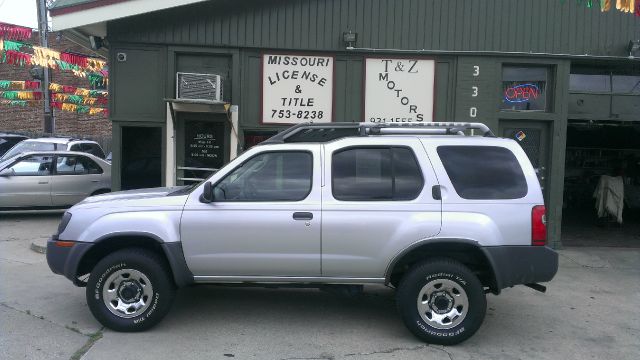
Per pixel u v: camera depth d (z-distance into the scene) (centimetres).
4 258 805
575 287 708
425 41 927
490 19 927
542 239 484
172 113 896
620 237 1115
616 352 483
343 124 538
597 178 1670
